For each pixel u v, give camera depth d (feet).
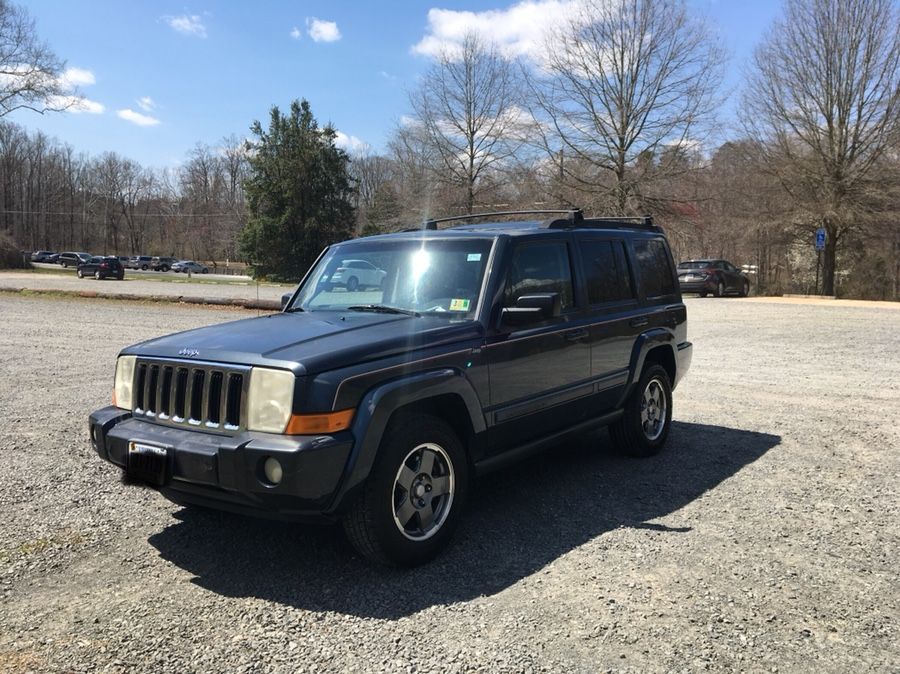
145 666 9.09
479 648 9.53
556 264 16.19
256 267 174.50
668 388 20.13
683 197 115.24
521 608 10.67
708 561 12.35
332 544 13.30
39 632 9.93
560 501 15.69
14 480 16.67
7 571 11.90
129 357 13.14
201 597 11.08
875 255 105.81
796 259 124.16
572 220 17.26
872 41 100.42
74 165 376.07
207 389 11.72
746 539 13.37
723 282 94.12
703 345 42.83
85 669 8.99
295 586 11.49
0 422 22.31
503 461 14.38
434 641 9.73
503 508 15.25
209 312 65.16
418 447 12.12
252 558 12.61
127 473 12.28
